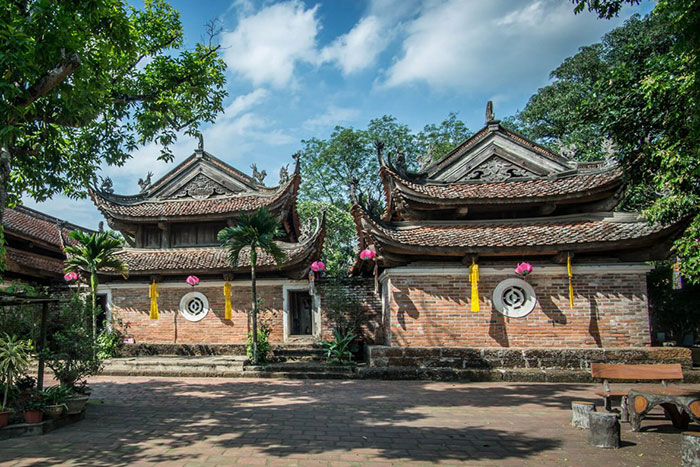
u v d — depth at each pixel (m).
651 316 18.41
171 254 18.11
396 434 7.21
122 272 16.16
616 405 9.63
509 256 13.59
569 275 12.98
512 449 6.45
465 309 13.40
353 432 7.33
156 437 7.04
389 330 13.65
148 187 19.83
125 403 9.79
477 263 13.37
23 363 7.74
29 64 7.38
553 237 13.00
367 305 16.56
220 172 19.39
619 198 13.50
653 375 7.85
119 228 18.88
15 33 7.04
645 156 11.77
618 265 13.19
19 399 8.05
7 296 8.40
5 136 7.03
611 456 6.16
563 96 26.44
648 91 10.44
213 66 14.16
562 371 12.59
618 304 13.16
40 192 12.04
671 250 12.91
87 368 9.05
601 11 7.67
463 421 8.10
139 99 12.95
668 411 7.84
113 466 5.69
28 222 21.33
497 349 12.95
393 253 13.49
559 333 13.15
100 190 18.44
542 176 14.55
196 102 14.17
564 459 6.02
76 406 8.02
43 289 18.16
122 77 13.10
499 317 13.32
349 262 34.03
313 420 8.16
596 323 13.12
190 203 18.91
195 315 17.28
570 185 13.77
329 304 16.58
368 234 13.25
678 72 10.01
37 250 20.39
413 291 13.53
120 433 7.29
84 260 15.62
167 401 10.00
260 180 19.30
